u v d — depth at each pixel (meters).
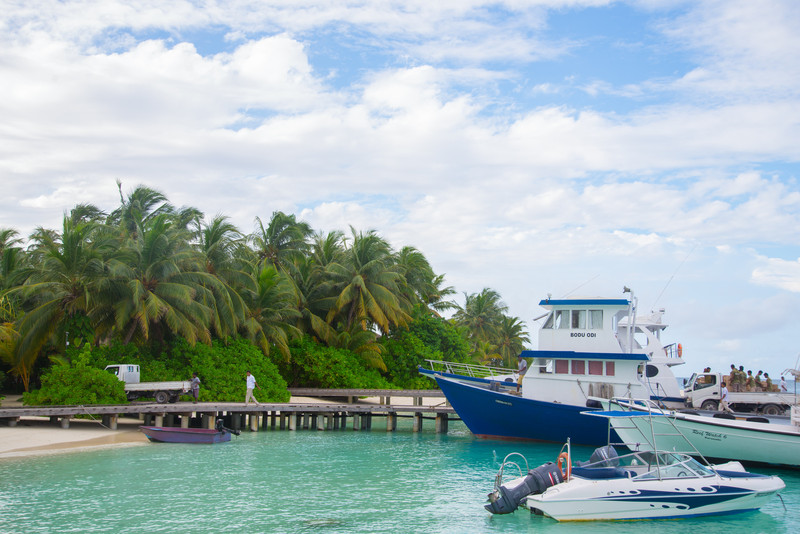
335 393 41.47
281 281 45.31
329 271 49.78
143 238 36.78
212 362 36.62
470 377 34.22
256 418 34.97
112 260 34.12
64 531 15.81
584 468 18.58
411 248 59.00
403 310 52.31
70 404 30.55
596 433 28.80
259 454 27.23
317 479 22.34
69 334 34.06
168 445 28.44
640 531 16.78
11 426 30.19
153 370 34.56
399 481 22.22
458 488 21.23
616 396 28.89
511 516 17.72
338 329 50.84
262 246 50.12
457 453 28.44
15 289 33.75
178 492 19.95
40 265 37.03
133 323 35.84
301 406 35.59
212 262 40.97
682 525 17.38
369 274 50.38
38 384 39.91
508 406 30.08
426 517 17.61
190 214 45.50
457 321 80.00
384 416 49.69
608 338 29.53
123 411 30.61
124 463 24.14
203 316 36.19
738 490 17.70
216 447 28.72
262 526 16.59
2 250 42.38
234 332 39.09
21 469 22.44
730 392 32.34
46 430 30.00
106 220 46.50
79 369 31.39
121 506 18.17
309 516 17.56
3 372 37.19
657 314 34.69
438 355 50.78
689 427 23.91
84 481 21.02
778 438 22.61
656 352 33.72
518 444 31.17
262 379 37.94
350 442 31.81
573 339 30.08
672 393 33.09
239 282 41.25
